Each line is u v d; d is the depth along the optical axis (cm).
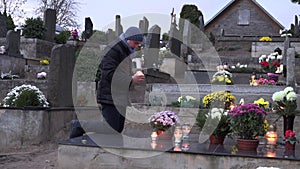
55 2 4141
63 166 550
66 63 935
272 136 586
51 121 838
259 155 500
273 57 1895
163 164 523
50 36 2108
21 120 805
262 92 1130
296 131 838
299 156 498
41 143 804
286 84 1308
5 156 692
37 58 1895
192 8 3344
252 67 1939
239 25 4550
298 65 1686
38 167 601
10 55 1594
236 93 1136
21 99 838
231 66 1914
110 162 536
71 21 4219
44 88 1217
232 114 571
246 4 4544
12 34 1642
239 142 552
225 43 3120
